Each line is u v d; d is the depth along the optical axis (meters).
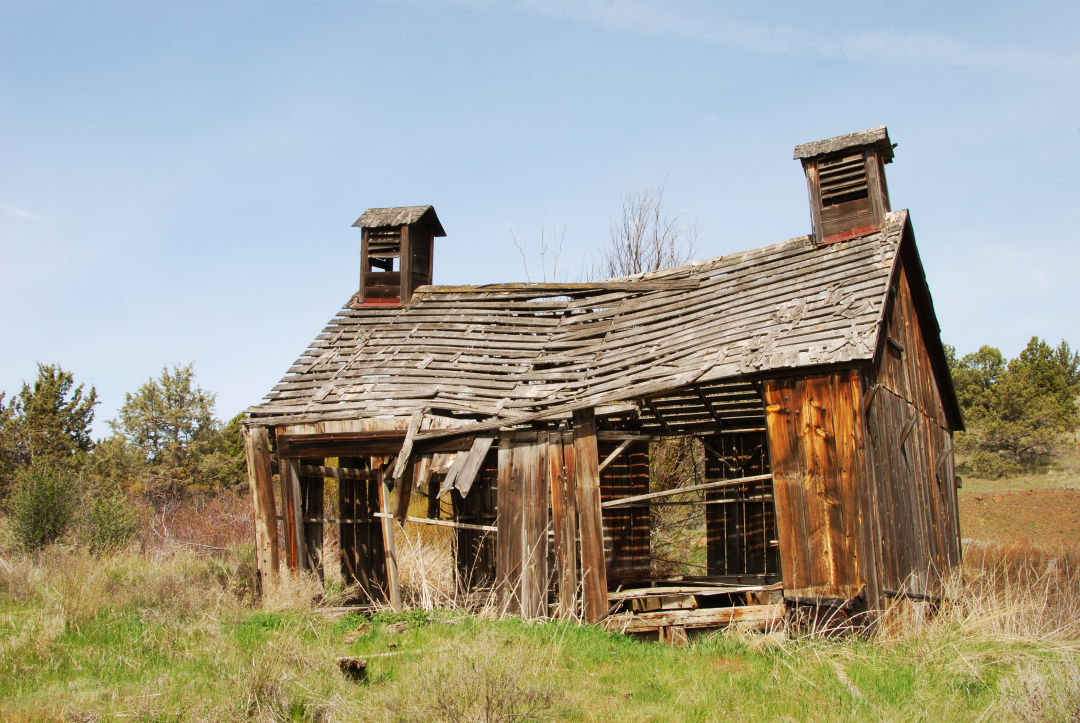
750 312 12.83
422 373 14.70
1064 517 33.78
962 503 38.91
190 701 7.80
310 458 14.60
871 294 11.77
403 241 17.53
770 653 9.80
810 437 10.89
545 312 15.70
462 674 7.92
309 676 8.31
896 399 12.67
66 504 19.06
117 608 11.85
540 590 12.16
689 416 16.42
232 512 25.52
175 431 43.66
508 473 12.82
